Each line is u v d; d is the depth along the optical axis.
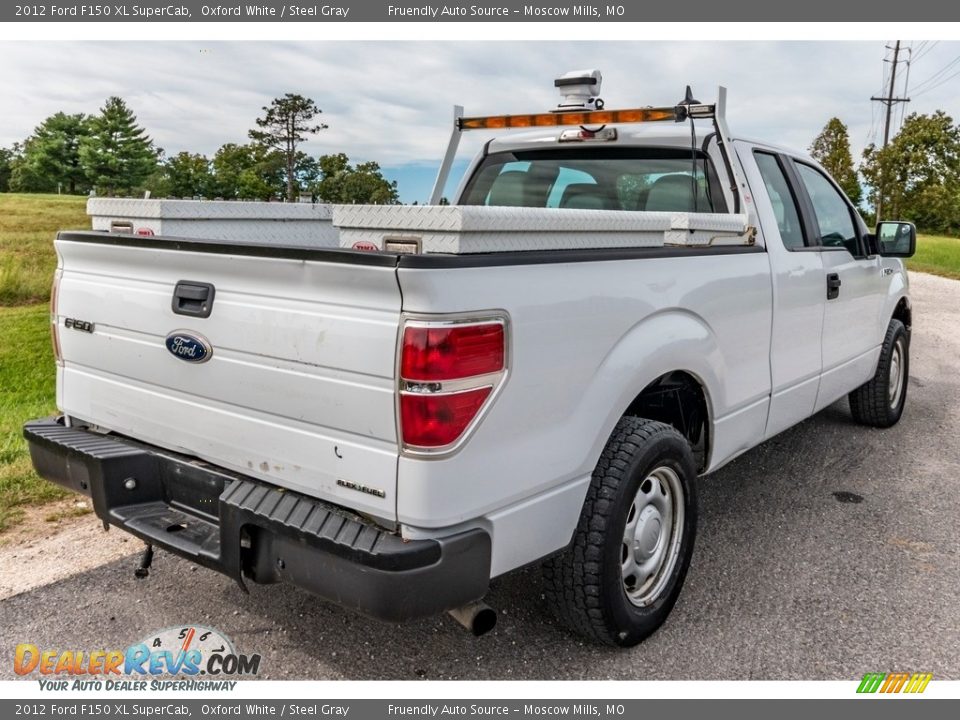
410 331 2.14
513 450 2.40
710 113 3.77
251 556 2.53
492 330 2.27
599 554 2.77
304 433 2.43
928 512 4.45
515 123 4.25
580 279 2.58
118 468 2.87
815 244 4.45
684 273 3.11
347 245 2.50
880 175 59.41
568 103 4.34
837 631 3.20
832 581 3.62
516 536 2.48
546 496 2.57
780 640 3.14
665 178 4.09
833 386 4.80
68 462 3.00
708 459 3.50
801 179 4.52
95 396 3.10
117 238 2.84
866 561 3.82
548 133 4.49
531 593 3.46
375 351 2.21
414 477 2.20
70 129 91.06
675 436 3.03
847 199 5.12
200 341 2.64
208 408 2.69
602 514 2.76
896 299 5.72
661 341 2.95
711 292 3.27
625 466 2.80
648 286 2.90
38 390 7.47
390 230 2.40
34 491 4.42
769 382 3.90
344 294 2.27
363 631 3.17
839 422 6.23
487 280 2.26
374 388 2.23
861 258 5.00
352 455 2.32
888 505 4.55
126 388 2.96
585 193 4.39
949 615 3.33
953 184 57.56
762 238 3.83
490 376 2.27
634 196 4.21
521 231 2.46
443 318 2.15
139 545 3.86
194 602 3.36
